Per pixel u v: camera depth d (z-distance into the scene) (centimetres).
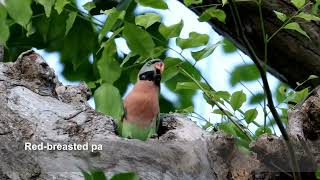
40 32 1327
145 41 829
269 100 805
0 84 895
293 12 1051
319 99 916
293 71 1099
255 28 1062
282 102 970
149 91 946
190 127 884
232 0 808
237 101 961
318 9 1038
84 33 1321
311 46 1073
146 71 964
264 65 822
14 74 913
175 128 891
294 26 883
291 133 878
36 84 912
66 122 868
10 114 869
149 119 935
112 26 891
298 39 1070
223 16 938
